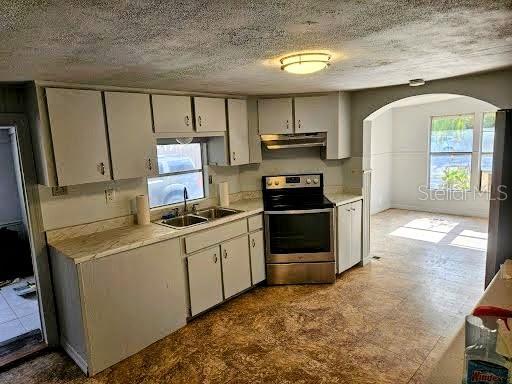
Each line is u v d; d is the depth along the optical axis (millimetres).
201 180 3973
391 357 2539
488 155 6367
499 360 994
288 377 2385
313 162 4414
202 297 3207
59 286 2732
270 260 3832
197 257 3137
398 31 1725
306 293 3648
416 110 7094
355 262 4242
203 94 3500
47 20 1324
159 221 3412
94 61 1991
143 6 1244
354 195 4242
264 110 4000
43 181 2619
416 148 7211
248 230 3631
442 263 4359
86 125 2670
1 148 4633
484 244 5027
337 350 2650
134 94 2939
